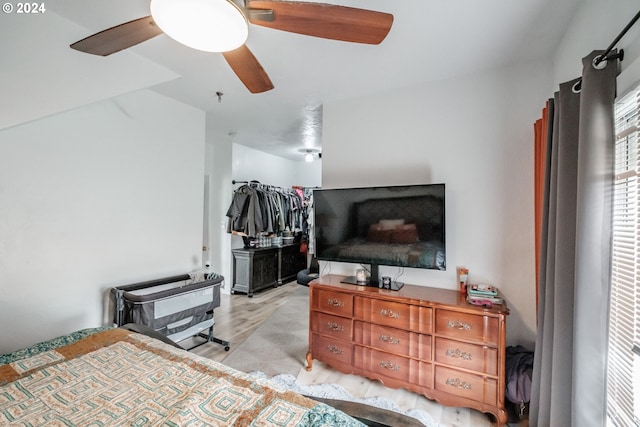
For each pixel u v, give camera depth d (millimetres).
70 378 1131
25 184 1939
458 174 2338
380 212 2354
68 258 2156
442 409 1929
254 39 1859
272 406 989
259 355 2631
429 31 1762
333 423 908
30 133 1959
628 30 1051
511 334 2131
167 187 2883
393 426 958
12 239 1889
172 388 1081
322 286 2340
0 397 1003
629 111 1111
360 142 2754
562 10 1570
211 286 2701
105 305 2371
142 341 1474
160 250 2818
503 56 2051
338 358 2254
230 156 4625
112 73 2006
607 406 1176
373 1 1512
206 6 1050
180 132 2996
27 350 1354
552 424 1347
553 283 1480
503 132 2195
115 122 2451
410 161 2529
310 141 4648
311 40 1865
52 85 1779
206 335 3004
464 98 2330
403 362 2014
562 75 1839
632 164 1116
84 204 2250
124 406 972
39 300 2006
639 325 1026
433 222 2166
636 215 1057
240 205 4520
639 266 1035
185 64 2219
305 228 5891
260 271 4758
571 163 1344
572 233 1323
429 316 1934
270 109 3180
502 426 1735
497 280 2188
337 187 2848
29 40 1706
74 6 1664
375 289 2221
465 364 1831
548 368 1486
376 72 2299
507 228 2168
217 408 968
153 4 1049
